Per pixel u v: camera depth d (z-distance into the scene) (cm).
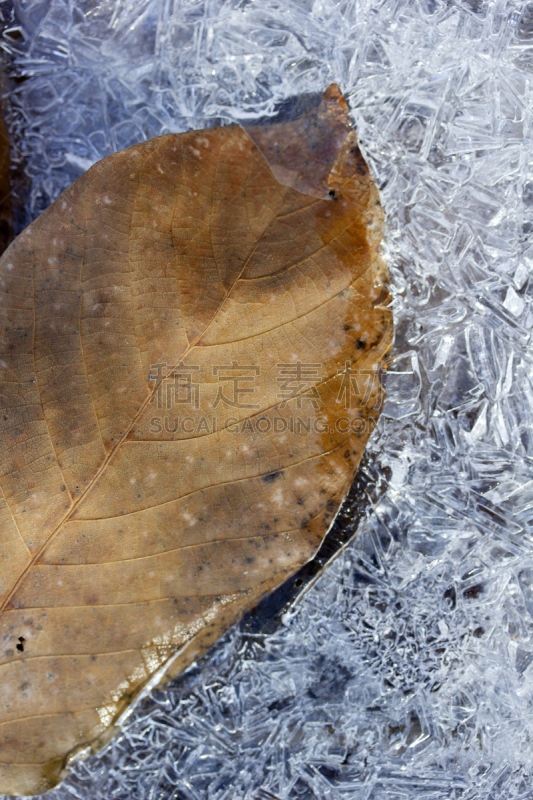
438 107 32
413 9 31
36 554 29
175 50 32
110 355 29
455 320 31
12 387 29
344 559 31
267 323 29
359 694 31
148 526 29
